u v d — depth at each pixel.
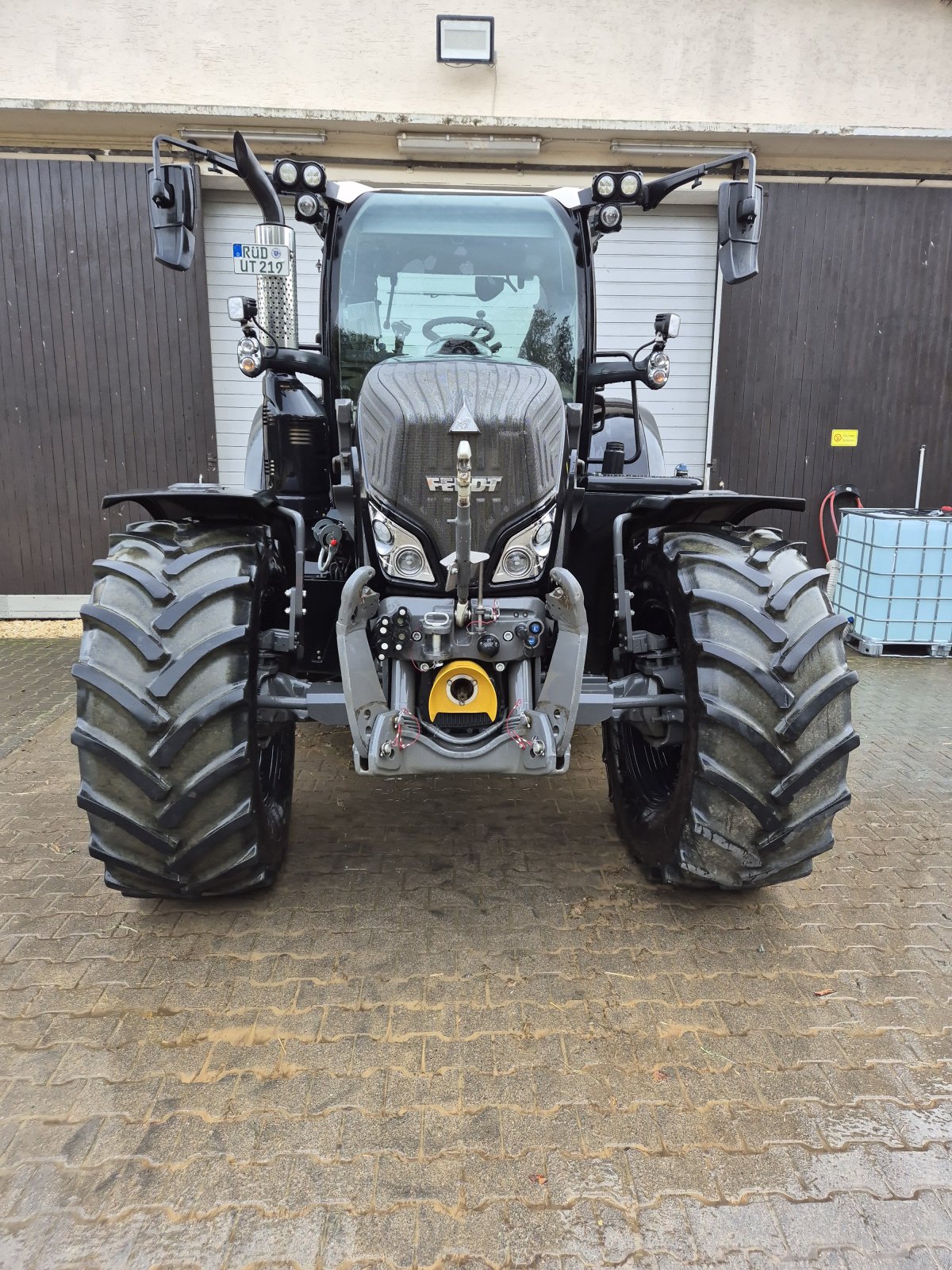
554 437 2.44
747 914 2.68
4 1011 2.18
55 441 6.76
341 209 3.07
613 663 3.07
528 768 2.30
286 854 2.95
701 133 6.50
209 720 2.21
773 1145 1.80
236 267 2.89
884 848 3.19
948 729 4.64
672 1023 2.17
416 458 2.30
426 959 2.41
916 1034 2.15
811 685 2.35
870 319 7.05
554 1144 1.79
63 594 7.00
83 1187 1.67
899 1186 1.71
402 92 6.64
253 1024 2.14
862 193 6.89
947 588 6.13
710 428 7.17
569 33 6.60
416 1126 1.83
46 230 6.49
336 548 2.97
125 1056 2.03
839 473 7.27
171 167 2.52
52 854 3.03
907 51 6.71
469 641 2.33
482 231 3.11
